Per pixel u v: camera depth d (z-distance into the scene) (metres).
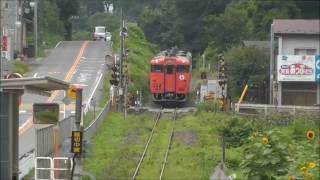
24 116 60.38
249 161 20.80
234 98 92.50
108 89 83.56
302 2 138.50
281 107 72.12
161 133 59.72
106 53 114.81
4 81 23.27
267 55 96.25
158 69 84.06
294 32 83.44
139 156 46.44
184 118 70.94
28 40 121.50
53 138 39.59
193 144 52.72
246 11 137.88
